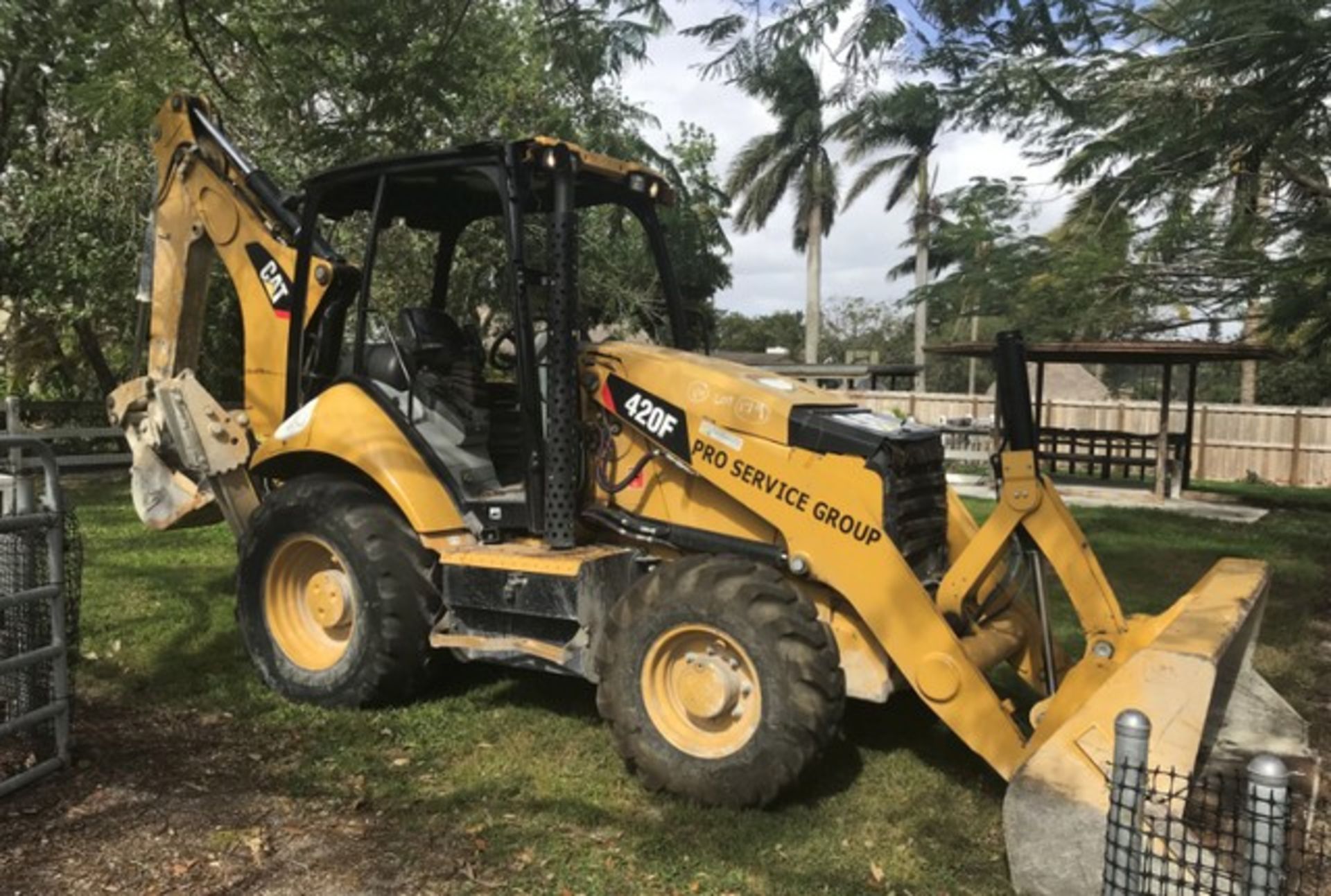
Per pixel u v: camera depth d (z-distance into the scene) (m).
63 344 18.52
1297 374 34.12
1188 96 5.97
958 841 3.96
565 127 11.92
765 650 4.00
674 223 14.80
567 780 4.40
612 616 4.35
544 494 4.83
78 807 4.08
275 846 3.79
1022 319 7.82
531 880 3.58
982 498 15.40
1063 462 20.83
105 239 13.97
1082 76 5.92
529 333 4.83
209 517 6.80
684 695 4.20
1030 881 3.41
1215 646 3.49
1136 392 46.41
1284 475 21.70
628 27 6.05
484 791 4.27
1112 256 7.21
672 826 4.00
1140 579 9.31
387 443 5.12
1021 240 7.58
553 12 6.07
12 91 7.95
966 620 4.42
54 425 15.91
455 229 6.22
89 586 7.70
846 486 4.31
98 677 5.64
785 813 4.11
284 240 6.21
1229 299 7.24
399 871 3.63
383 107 7.36
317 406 5.41
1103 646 4.11
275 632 5.41
